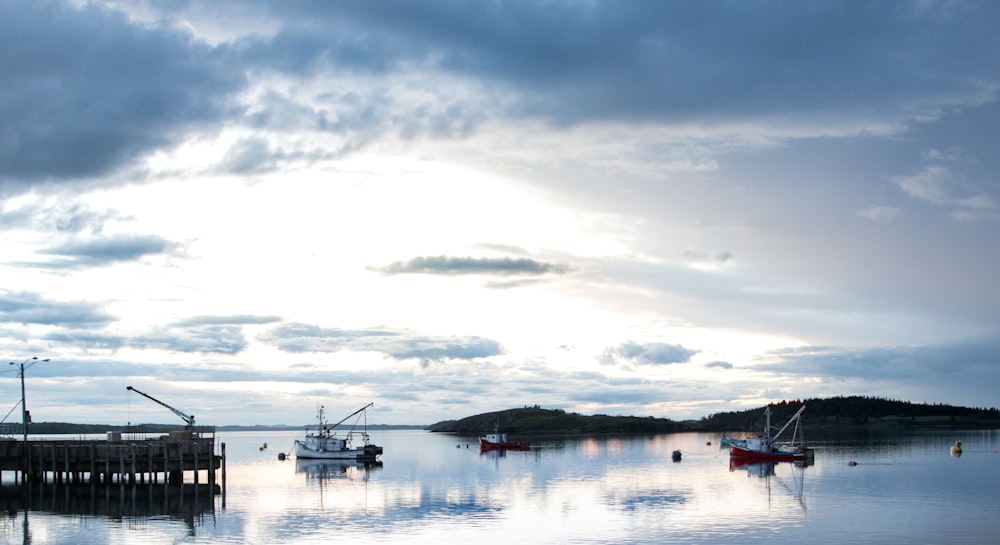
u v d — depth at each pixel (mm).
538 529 69312
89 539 66125
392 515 77875
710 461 160625
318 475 129625
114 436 106938
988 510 79188
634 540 64125
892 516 75562
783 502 86375
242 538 66125
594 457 178750
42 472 101875
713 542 63125
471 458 180125
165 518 76438
